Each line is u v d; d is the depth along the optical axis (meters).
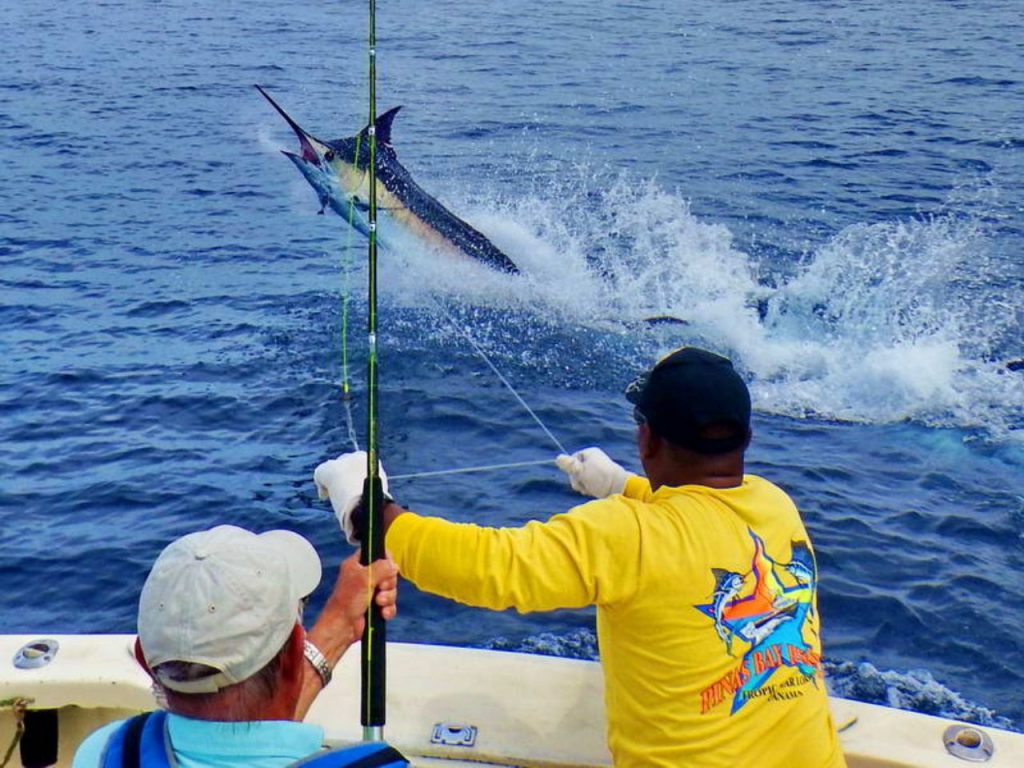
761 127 20.22
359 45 28.98
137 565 6.59
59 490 7.49
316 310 11.16
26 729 3.28
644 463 2.56
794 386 9.66
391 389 9.20
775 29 30.73
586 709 3.12
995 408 9.16
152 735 1.85
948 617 6.07
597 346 10.44
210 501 7.32
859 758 2.97
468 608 6.05
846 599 6.21
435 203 11.77
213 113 21.53
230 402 8.91
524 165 17.72
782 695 2.38
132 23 32.69
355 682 3.21
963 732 3.04
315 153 11.41
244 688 1.81
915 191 16.16
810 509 7.30
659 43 28.98
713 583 2.36
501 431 8.46
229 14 34.53
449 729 3.04
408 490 7.43
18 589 6.38
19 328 10.62
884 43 28.36
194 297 11.59
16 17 33.47
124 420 8.59
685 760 2.36
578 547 2.35
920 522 7.17
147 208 15.30
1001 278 12.45
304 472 7.75
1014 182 16.62
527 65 26.20
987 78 23.92
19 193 15.90
